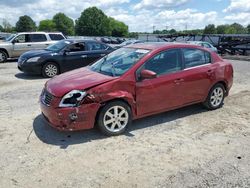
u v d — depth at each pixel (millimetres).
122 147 4500
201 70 5887
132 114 5062
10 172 3770
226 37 25734
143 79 5051
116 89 4777
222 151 4398
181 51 5668
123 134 4996
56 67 10742
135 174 3734
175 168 3881
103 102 4684
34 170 3818
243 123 5637
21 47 15625
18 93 7996
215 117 5957
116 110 4852
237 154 4305
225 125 5508
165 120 5715
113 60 5566
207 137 4930
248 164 4004
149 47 5516
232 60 20219
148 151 4371
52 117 4613
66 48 10891
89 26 105875
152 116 5922
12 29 97312
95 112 4648
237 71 13344
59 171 3799
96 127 5109
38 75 11141
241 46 24578
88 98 4547
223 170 3834
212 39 26344
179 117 5902
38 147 4469
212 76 6090
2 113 6117
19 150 4367
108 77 4883
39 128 5234
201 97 6047
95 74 5168
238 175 3715
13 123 5492
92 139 4766
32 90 8398
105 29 107875
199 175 3709
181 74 5555
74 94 4512
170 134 5031
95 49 11469
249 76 11641
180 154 4285
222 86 6445
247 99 7473
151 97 5180
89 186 3477
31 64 10398
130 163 4012
